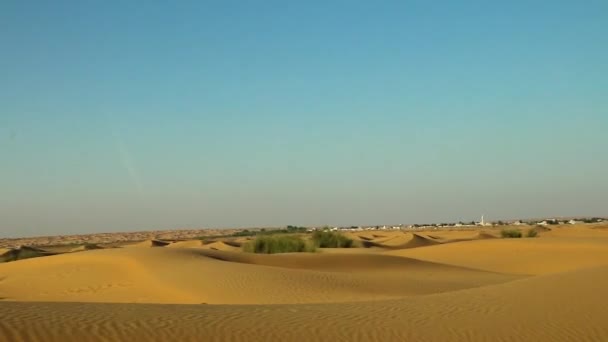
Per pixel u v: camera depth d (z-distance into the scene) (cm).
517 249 5059
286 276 2734
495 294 1534
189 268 3181
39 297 3097
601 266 1941
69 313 1130
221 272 2877
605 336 1123
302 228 15588
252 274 2772
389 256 4369
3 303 1286
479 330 1147
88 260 4091
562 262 4444
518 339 1099
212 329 1058
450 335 1112
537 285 1625
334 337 1067
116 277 3447
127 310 1222
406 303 1452
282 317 1205
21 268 4269
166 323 1075
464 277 3369
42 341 909
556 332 1143
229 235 17650
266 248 5678
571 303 1355
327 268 3919
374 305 1419
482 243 5462
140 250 4275
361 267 3947
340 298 2231
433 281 2969
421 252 5562
